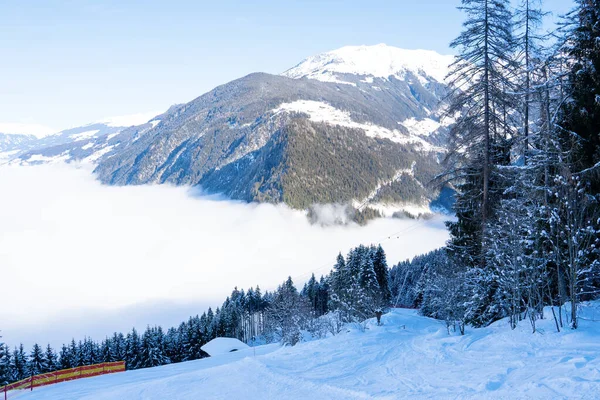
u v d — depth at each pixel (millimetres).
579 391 10750
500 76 23297
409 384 14680
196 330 83438
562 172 19969
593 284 21625
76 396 21156
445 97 24891
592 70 20406
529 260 20953
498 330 20797
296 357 23141
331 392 15273
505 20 23516
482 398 11828
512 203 21281
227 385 18469
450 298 25984
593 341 15367
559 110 21844
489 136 24266
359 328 34844
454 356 17594
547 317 19625
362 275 62094
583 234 17984
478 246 26047
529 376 12742
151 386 20250
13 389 27891
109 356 73250
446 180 25781
